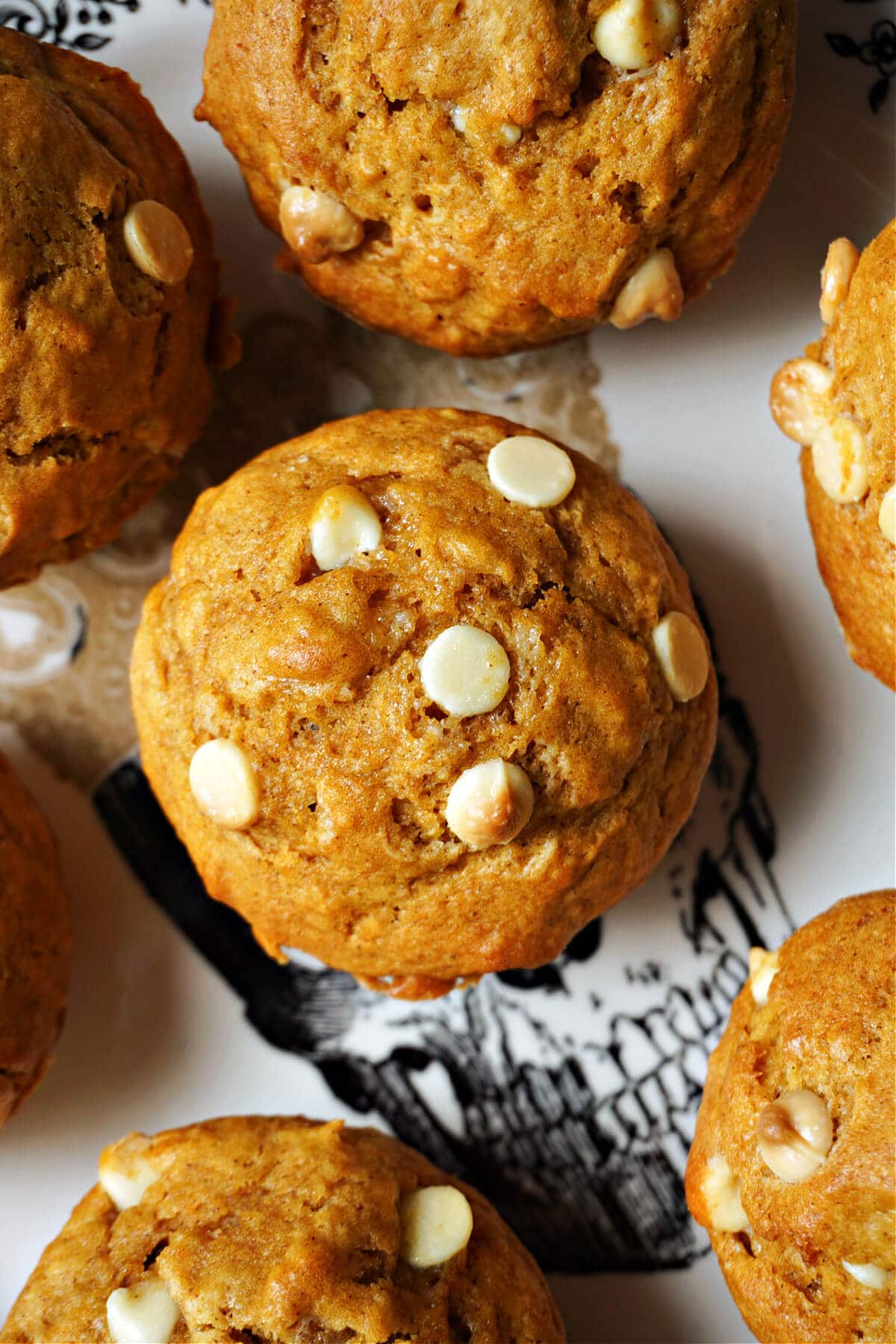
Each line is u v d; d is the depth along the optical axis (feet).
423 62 1.11
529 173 1.12
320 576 1.11
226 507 1.14
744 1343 1.18
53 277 1.13
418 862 1.11
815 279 1.21
